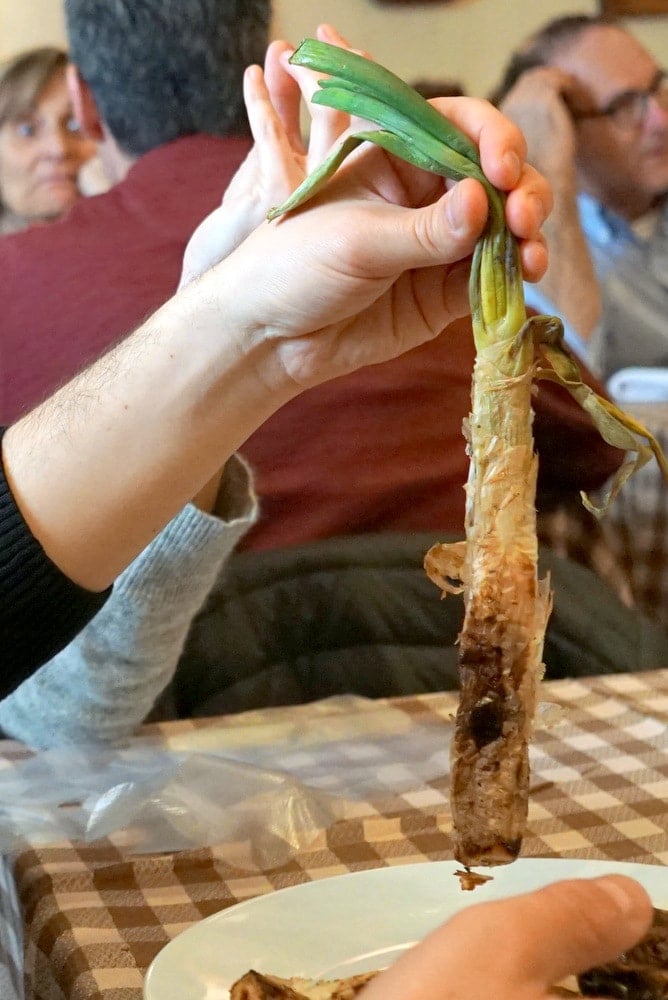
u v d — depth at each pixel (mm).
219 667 874
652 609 1494
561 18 1774
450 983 373
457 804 458
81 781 652
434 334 566
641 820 607
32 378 1067
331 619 902
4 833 595
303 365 556
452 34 1753
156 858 575
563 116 1786
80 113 1262
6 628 609
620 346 1861
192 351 564
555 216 1796
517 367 456
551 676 917
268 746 706
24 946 549
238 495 736
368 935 500
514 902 394
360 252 488
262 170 654
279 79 657
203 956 478
